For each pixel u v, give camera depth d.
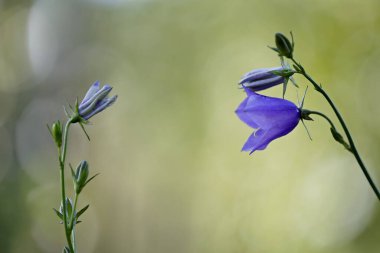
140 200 24.19
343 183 16.09
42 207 18.64
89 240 22.55
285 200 17.70
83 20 21.34
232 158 21.80
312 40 15.43
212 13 20.69
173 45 22.61
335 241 16.44
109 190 23.56
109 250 23.22
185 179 23.48
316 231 16.83
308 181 16.94
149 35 22.89
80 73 21.20
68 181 19.72
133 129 24.22
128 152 24.30
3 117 18.23
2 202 16.77
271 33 17.92
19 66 19.22
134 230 23.77
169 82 23.20
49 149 18.97
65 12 21.08
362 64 14.72
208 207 21.84
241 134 21.84
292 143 17.03
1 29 19.12
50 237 18.59
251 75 3.83
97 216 23.00
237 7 19.42
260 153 18.08
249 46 19.56
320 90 3.60
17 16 19.44
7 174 17.41
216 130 22.17
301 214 17.14
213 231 21.47
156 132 23.84
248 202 19.31
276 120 3.68
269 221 18.19
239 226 19.83
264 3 17.78
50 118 19.53
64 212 3.42
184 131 23.12
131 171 24.20
